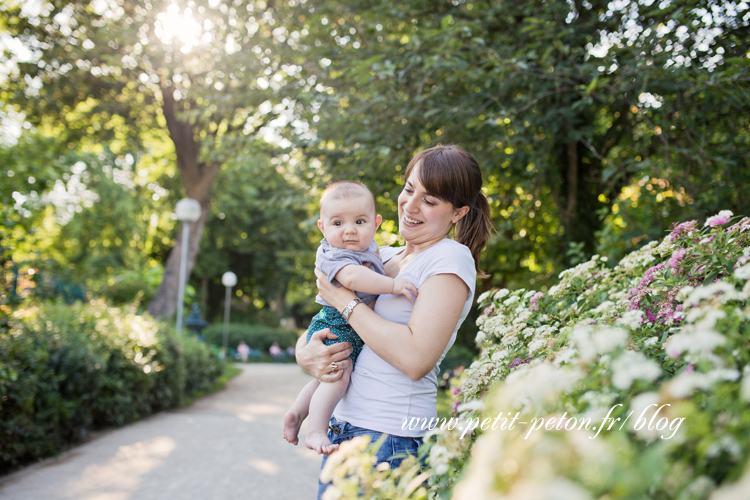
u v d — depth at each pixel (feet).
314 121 22.33
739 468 2.49
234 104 29.89
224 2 39.24
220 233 105.29
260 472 17.56
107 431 23.31
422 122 20.34
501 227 20.68
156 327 33.09
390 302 6.00
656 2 16.89
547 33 17.49
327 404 5.94
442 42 19.01
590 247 21.12
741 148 15.58
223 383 47.19
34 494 14.70
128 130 63.87
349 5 25.57
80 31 51.85
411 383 5.74
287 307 140.97
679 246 8.39
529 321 7.97
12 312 18.20
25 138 45.44
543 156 19.44
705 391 3.31
